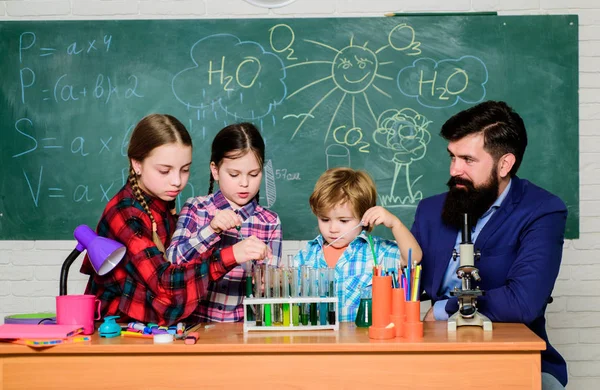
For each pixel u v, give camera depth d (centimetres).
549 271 184
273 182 308
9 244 314
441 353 154
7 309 314
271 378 155
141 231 184
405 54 310
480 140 192
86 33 312
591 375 311
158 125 188
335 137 310
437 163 309
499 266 194
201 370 155
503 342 153
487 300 181
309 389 154
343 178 203
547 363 194
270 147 311
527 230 192
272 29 311
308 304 173
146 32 312
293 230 310
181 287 174
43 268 314
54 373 157
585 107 309
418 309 162
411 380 154
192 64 311
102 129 312
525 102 308
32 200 312
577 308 310
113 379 156
